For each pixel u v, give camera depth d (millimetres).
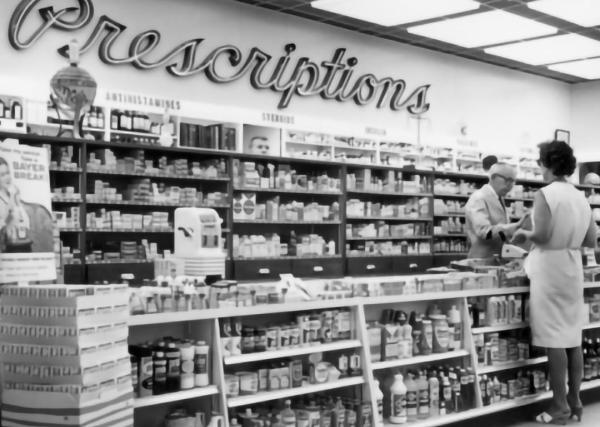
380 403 4727
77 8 8898
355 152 11469
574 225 5324
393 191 10992
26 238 3385
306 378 4379
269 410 4207
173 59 9812
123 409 3150
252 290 4160
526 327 5734
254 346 4133
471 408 5125
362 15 10828
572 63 13789
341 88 11719
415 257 11180
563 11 10359
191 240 5180
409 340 4867
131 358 3586
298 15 11078
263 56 10688
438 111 13180
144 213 8727
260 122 10172
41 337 2959
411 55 12758
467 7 10227
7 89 8016
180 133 9180
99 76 9141
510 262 6141
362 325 4566
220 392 3857
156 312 3709
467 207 6520
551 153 5418
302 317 4371
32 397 2939
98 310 3031
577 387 5516
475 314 5367
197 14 10062
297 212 9984
